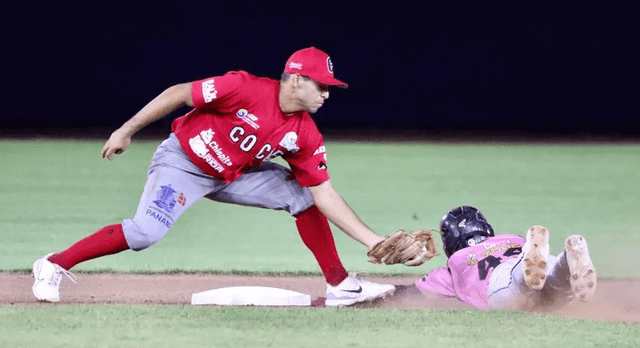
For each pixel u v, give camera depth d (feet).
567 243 50.31
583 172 160.35
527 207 115.34
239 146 56.34
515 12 245.04
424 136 237.66
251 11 236.63
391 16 246.06
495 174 157.07
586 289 50.24
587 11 244.42
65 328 47.93
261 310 53.72
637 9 242.99
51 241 87.40
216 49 237.04
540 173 158.51
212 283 69.10
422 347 44.34
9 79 241.76
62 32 237.66
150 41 236.63
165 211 57.00
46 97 241.55
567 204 118.62
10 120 244.22
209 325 49.03
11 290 63.57
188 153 57.21
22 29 237.86
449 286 58.23
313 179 58.13
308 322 50.08
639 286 67.56
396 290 59.93
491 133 246.68
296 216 60.54
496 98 250.37
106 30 237.25
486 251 56.59
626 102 249.55
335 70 249.55
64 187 133.69
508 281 53.93
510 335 47.09
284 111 55.72
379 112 251.60
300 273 74.02
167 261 79.41
